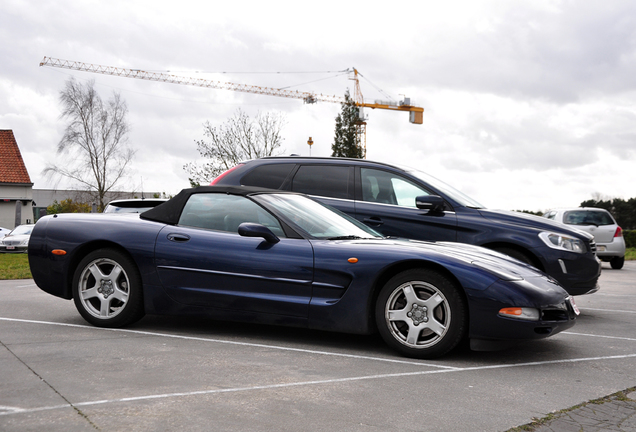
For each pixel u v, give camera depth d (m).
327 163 6.77
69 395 2.98
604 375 3.72
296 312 4.39
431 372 3.71
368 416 2.79
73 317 5.52
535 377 3.64
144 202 9.79
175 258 4.72
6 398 2.91
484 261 4.20
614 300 7.95
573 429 2.69
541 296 4.01
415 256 4.14
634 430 2.69
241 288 4.54
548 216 15.63
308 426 2.62
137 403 2.88
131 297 4.84
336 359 4.00
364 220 6.36
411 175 6.44
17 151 37.25
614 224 14.39
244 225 4.40
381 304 4.20
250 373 3.54
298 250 4.43
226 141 31.66
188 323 5.28
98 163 42.84
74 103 42.31
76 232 5.06
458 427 2.67
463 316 4.00
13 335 4.57
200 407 2.84
